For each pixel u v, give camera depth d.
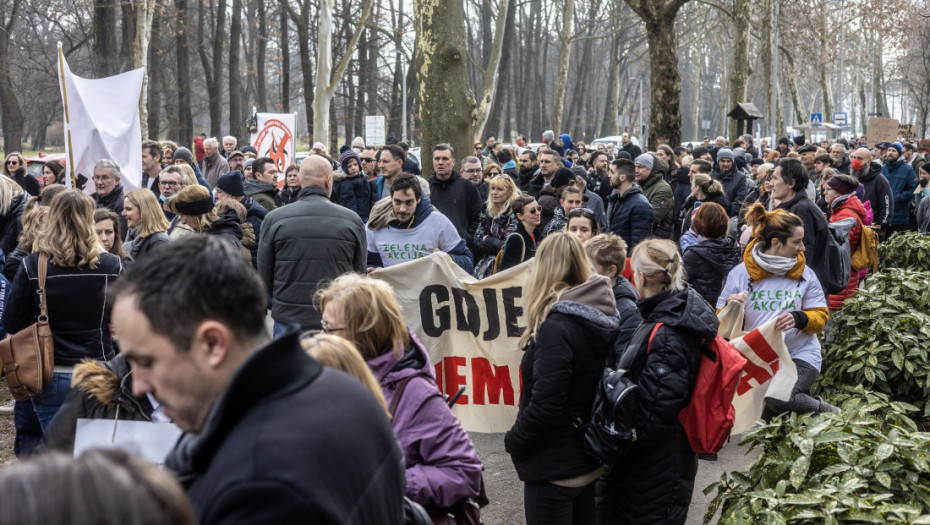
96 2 33.38
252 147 14.36
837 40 57.53
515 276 5.69
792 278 5.32
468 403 5.78
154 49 38.34
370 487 1.53
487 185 10.44
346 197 10.01
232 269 1.51
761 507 3.45
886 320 6.48
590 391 3.52
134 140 8.97
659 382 3.53
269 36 47.69
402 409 2.81
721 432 3.65
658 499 3.66
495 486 5.38
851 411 4.14
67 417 2.48
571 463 3.49
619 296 4.45
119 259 4.65
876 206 12.11
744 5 29.62
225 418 1.44
